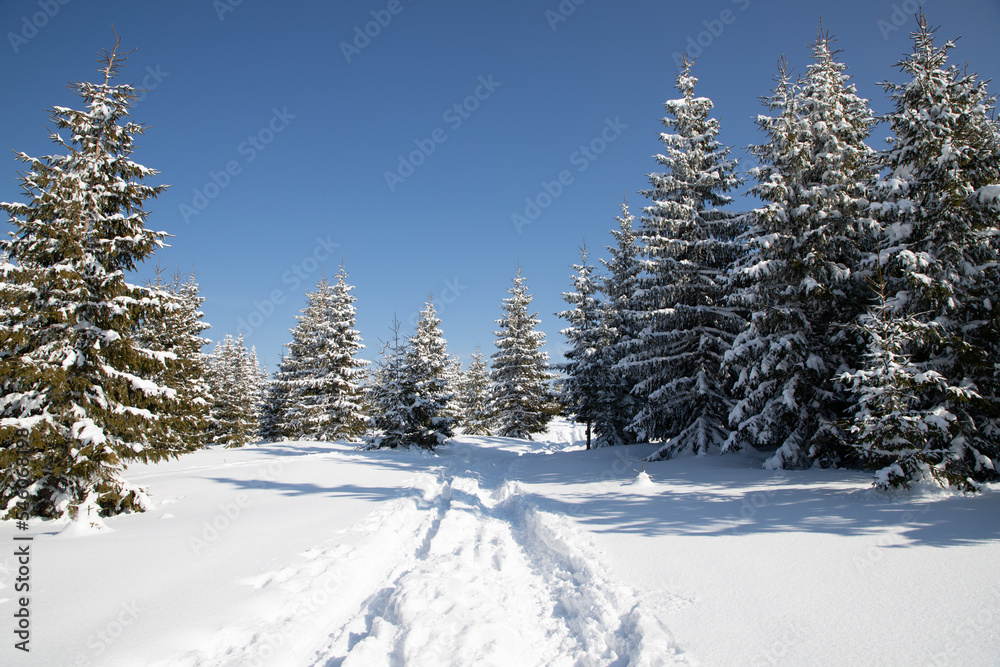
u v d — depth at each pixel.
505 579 6.59
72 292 10.06
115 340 10.38
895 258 11.73
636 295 18.58
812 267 13.50
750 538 7.22
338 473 17.03
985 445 10.27
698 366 17.98
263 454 25.16
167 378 12.06
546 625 5.24
